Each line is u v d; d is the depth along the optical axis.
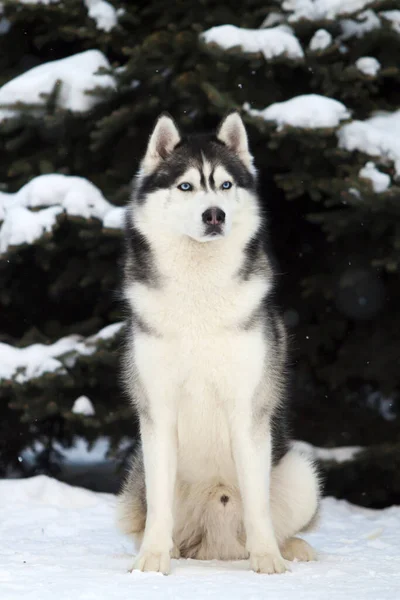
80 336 12.91
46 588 5.88
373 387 14.04
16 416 13.17
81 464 15.23
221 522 7.64
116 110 12.86
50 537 8.63
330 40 12.25
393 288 13.34
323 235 13.74
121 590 5.84
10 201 12.62
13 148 13.23
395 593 5.78
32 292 14.01
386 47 13.01
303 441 13.08
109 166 13.70
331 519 10.38
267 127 11.91
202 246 7.05
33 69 13.19
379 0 12.10
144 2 14.01
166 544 6.84
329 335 13.55
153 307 7.09
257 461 7.08
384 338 13.22
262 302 7.22
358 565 7.08
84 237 12.23
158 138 7.74
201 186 7.30
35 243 11.88
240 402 7.11
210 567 7.08
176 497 7.57
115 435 12.76
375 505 13.25
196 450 7.37
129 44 13.48
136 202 7.64
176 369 7.11
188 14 13.29
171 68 12.88
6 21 13.99
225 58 12.05
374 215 12.03
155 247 7.23
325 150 11.94
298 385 13.92
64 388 12.28
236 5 13.41
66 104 12.64
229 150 7.86
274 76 12.95
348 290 13.30
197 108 12.92
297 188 12.23
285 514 7.66
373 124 12.62
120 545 8.19
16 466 13.87
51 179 12.27
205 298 7.03
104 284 13.10
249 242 7.34
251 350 7.07
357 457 12.26
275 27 12.62
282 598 5.59
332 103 11.88
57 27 13.51
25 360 11.97
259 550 6.86
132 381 7.54
